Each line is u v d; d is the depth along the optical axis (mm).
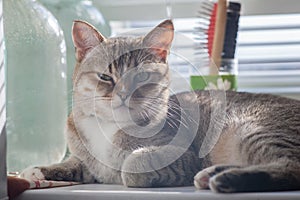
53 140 1198
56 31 1225
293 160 936
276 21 1574
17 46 1175
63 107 1222
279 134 1033
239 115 1137
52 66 1210
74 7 1374
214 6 1366
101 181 1099
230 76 1327
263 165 916
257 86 1605
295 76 1585
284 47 1584
